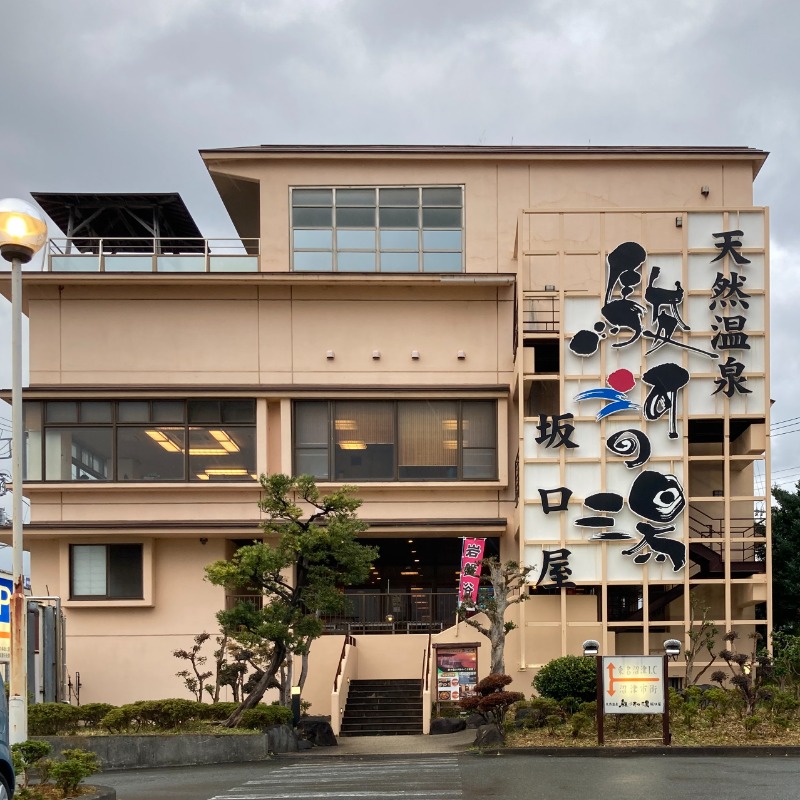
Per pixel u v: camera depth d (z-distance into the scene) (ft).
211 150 84.84
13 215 35.88
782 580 88.74
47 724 53.57
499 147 85.87
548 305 82.07
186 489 81.05
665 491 75.92
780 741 48.85
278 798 35.63
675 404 76.59
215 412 82.33
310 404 83.25
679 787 35.70
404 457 82.84
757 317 77.66
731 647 73.67
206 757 52.13
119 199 85.87
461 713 71.67
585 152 85.46
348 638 77.20
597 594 78.69
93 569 81.30
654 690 49.01
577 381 77.30
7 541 82.69
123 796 37.81
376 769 45.88
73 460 81.20
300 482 62.18
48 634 67.51
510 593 76.33
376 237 85.56
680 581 75.05
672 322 77.36
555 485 76.48
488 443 83.25
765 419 76.48
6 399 81.71
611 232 84.33
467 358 84.23
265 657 68.74
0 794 24.30
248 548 59.47
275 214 85.25
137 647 80.33
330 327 84.23
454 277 82.74
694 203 85.46
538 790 35.78
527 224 84.99
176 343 83.35
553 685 60.39
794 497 92.89
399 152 85.51
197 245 92.94
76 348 82.79
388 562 94.32
